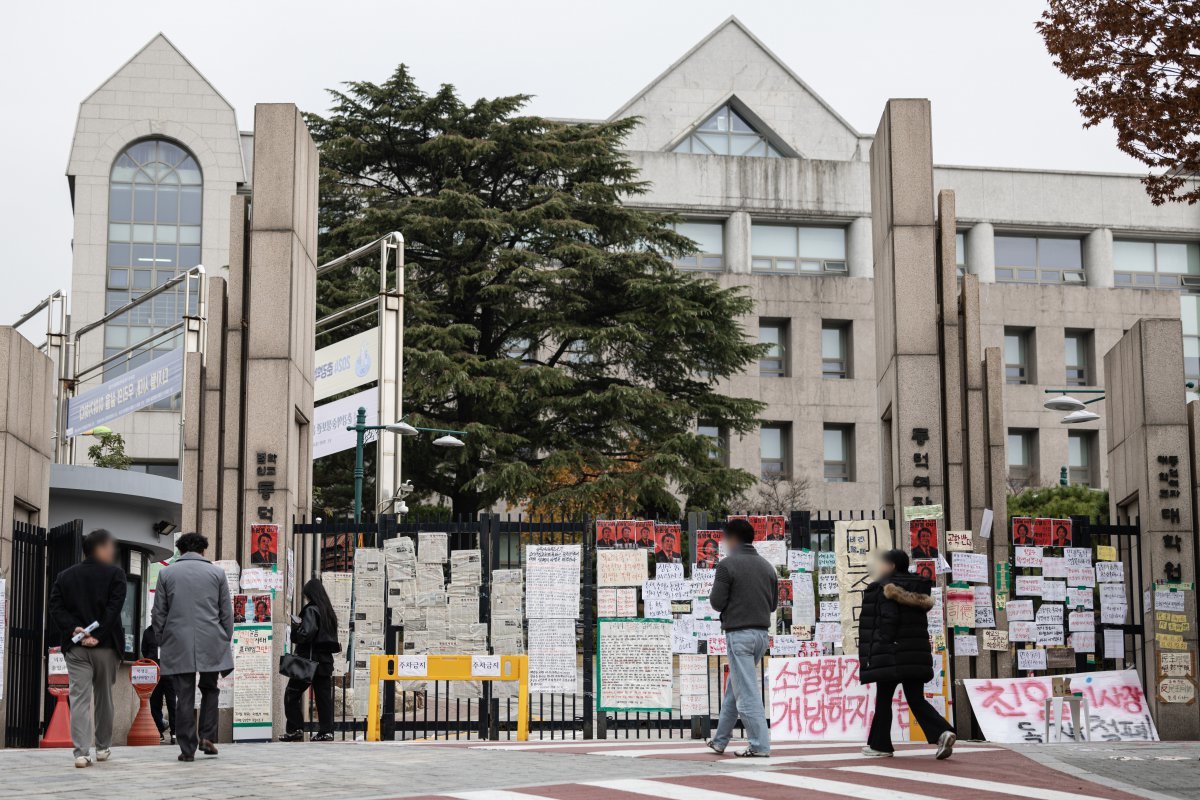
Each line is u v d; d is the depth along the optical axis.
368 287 38.66
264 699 15.87
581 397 39.19
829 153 63.53
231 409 16.98
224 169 54.12
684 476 38.00
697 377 57.34
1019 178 63.50
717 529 15.59
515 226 41.59
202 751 12.34
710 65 63.44
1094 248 63.78
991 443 19.09
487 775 10.51
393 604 15.95
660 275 41.91
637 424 40.34
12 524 15.66
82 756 11.20
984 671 15.41
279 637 16.22
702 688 15.41
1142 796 9.61
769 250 62.41
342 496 39.97
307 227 18.39
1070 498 44.47
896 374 16.22
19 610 15.78
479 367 38.62
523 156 42.44
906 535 15.60
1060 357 61.84
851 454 60.25
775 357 60.62
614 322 42.00
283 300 17.09
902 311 16.33
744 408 42.28
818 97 63.84
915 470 15.98
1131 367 16.89
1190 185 63.03
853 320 60.88
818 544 15.59
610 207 42.59
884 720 12.07
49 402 17.42
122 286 53.22
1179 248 65.12
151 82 54.34
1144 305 62.84
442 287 41.31
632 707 15.33
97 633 11.41
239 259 17.36
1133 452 16.78
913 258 16.44
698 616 15.46
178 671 11.73
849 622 15.28
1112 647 15.97
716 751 12.26
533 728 16.28
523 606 16.09
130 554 24.53
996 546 18.84
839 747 13.74
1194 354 63.12
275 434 16.78
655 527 15.66
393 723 15.68
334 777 10.36
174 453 52.44
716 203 61.31
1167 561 15.94
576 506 36.84
